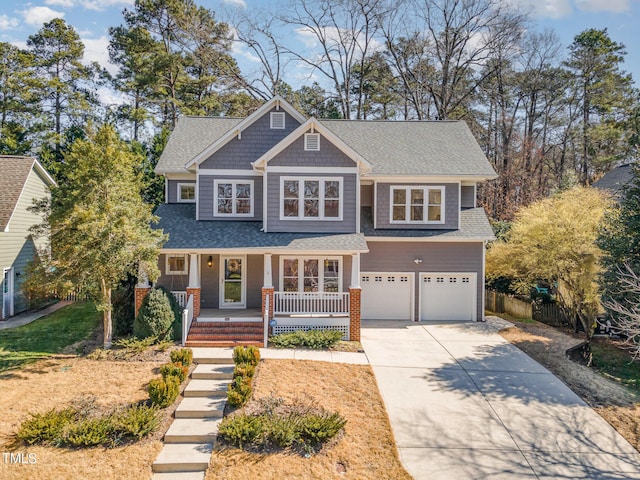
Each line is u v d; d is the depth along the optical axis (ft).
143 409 30.96
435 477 26.63
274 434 28.58
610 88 122.21
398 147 67.36
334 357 45.09
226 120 73.10
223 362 41.83
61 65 124.88
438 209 62.95
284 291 56.39
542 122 129.70
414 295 62.90
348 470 26.73
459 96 121.08
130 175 48.93
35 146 119.34
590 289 51.80
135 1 114.11
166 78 117.39
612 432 32.30
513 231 64.75
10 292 64.39
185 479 25.41
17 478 24.31
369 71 123.24
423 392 37.88
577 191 63.52
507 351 49.21
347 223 56.29
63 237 42.65
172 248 51.29
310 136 55.88
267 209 55.83
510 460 28.58
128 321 52.49
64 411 30.32
